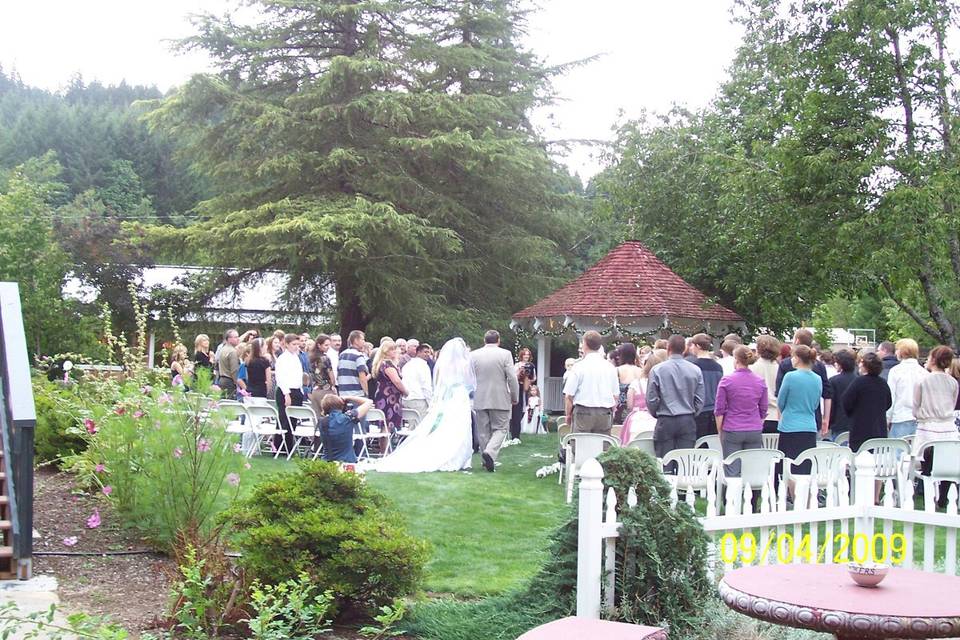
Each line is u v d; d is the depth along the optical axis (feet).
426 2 120.47
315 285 116.37
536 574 22.47
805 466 34.81
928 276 65.51
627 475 21.29
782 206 68.33
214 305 117.19
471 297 119.55
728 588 16.53
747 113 92.79
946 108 63.31
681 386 35.88
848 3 63.36
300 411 48.67
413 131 113.29
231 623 21.04
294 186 112.68
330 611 21.71
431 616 22.29
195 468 27.96
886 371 46.73
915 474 37.24
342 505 23.26
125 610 22.54
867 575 16.38
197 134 118.01
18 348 27.35
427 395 55.31
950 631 14.75
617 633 16.19
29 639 18.20
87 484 34.19
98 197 204.85
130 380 35.88
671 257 92.22
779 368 40.22
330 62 111.86
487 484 42.52
